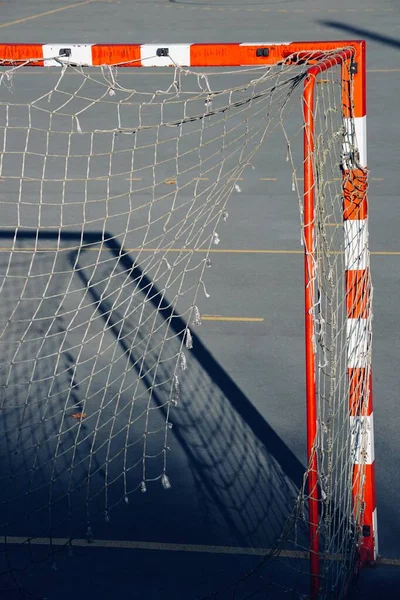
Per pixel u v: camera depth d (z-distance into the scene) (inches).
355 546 273.0
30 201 698.2
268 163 786.8
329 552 257.6
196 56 255.4
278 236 620.4
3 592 272.4
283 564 281.3
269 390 399.9
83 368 416.5
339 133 257.0
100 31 1533.0
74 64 251.9
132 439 354.3
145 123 922.1
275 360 432.1
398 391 396.2
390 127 918.4
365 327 270.7
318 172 232.5
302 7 1808.6
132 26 1592.0
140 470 333.1
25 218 657.6
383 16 1631.4
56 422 365.7
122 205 679.1
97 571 282.4
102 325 466.6
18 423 364.2
